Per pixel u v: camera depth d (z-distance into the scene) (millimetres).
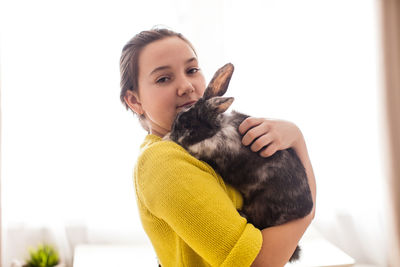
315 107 2934
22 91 2629
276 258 827
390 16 2953
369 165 2977
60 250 2654
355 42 2979
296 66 2914
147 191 784
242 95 2865
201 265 823
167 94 897
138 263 2125
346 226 2977
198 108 915
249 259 697
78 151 2697
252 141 909
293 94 2908
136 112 1021
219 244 707
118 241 2723
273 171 912
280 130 932
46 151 2658
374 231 2957
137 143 2748
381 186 2980
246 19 2865
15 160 2621
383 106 2934
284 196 901
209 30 2816
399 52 2943
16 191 2629
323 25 2953
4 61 2604
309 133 2930
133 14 2732
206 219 714
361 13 2986
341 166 2961
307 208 910
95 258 2234
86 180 2713
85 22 2691
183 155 807
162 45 898
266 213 904
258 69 2877
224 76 913
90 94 2701
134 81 946
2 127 2592
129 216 2742
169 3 2771
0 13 2607
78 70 2688
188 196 728
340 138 2957
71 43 2678
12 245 2637
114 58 2711
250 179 910
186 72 927
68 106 2680
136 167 854
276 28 2900
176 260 846
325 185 2934
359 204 2965
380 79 2945
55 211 2664
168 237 847
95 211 2717
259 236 727
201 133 918
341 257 1807
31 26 2643
